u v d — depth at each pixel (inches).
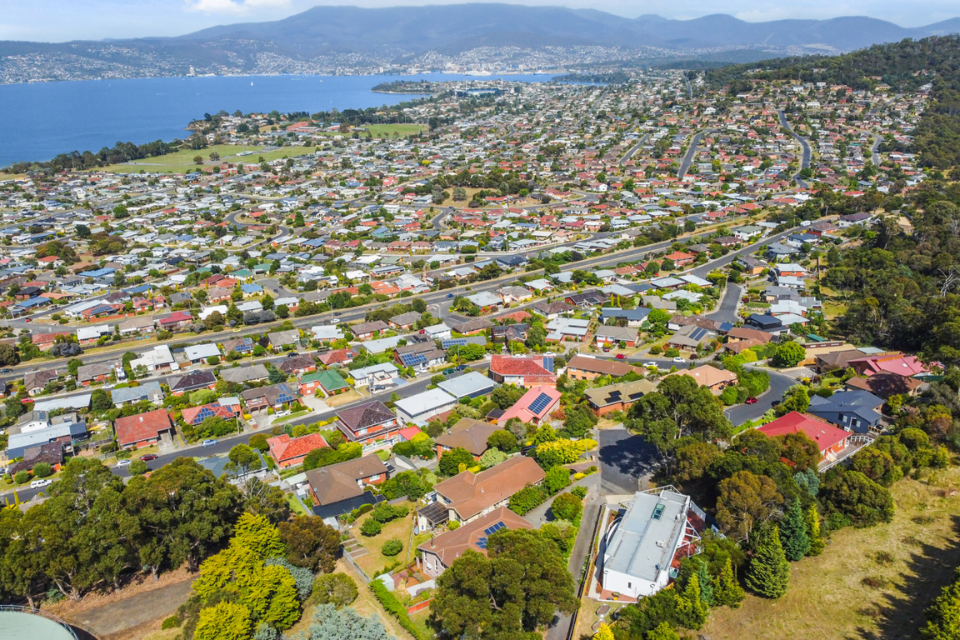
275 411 4771.2
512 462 3567.9
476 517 3193.9
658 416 3563.0
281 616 2578.7
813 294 6771.7
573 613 2583.7
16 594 2701.8
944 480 3257.9
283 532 2925.7
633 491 3486.7
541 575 2400.3
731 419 4279.0
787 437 3339.1
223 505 3024.1
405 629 2546.8
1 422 4766.2
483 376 5019.7
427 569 2906.0
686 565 2596.0
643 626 2434.8
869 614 2497.5
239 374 5246.1
